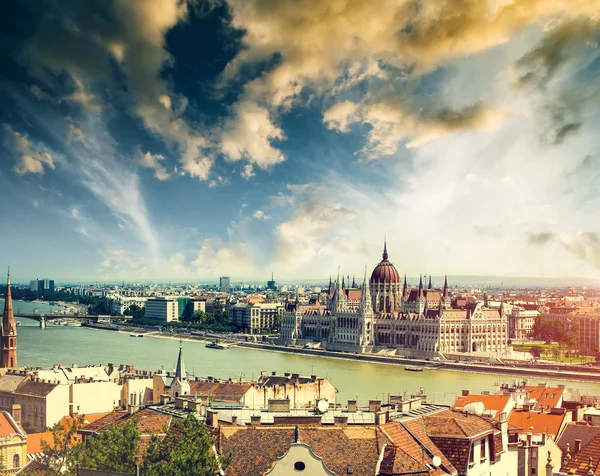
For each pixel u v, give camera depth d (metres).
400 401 171.75
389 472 113.31
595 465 111.38
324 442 120.12
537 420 171.88
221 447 122.12
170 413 146.75
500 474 137.25
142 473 120.12
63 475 139.38
